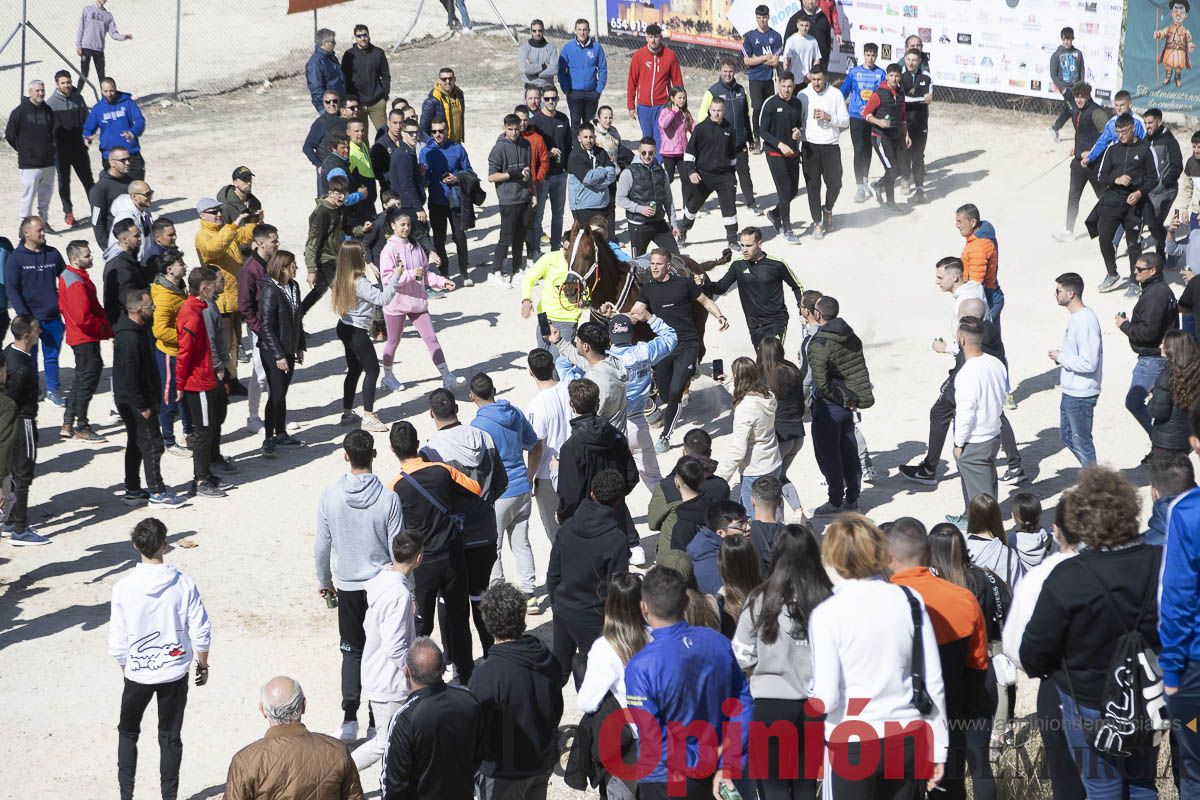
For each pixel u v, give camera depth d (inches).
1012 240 904.9
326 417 682.2
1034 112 1145.4
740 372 489.4
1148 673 273.3
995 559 384.2
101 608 501.0
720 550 350.6
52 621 491.8
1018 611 297.1
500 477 450.3
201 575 524.1
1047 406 668.7
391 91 1250.0
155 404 574.9
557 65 1077.8
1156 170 777.6
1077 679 282.4
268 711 301.1
